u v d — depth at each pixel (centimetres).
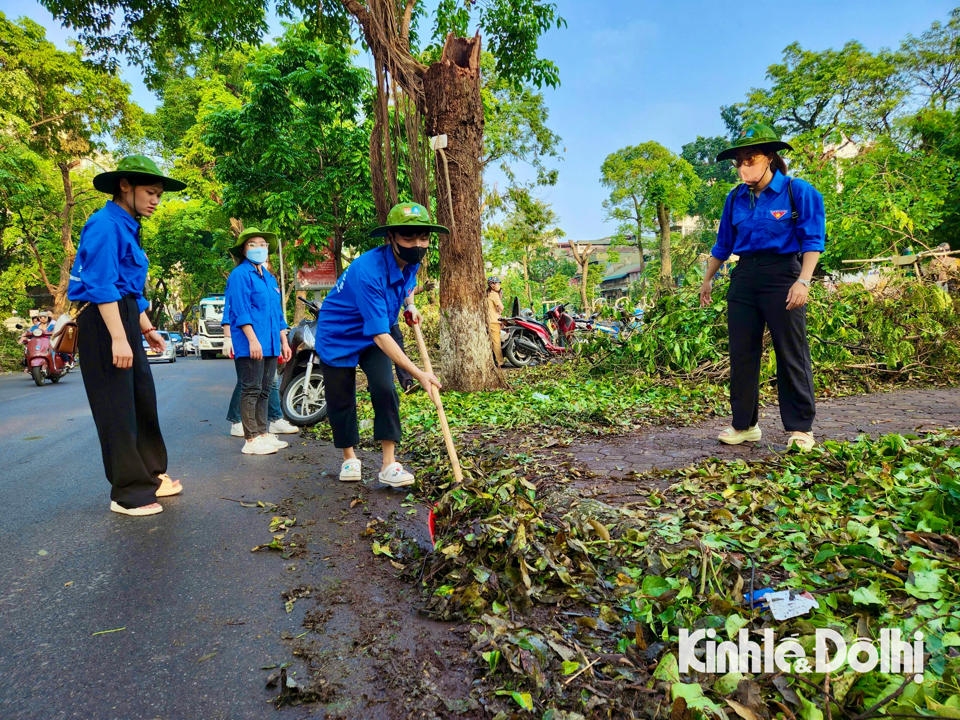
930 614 175
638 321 867
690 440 455
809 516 257
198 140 2452
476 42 755
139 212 332
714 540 237
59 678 182
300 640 203
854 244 1269
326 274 1734
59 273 3369
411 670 183
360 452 494
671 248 4069
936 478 277
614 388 736
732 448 421
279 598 235
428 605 224
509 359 1185
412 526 316
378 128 781
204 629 211
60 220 3197
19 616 221
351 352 378
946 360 762
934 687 144
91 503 358
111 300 314
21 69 2233
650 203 3959
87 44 1088
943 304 756
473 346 764
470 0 948
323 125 1514
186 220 3209
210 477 415
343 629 210
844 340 791
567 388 736
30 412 805
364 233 1566
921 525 233
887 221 1127
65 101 2398
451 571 240
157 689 177
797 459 350
